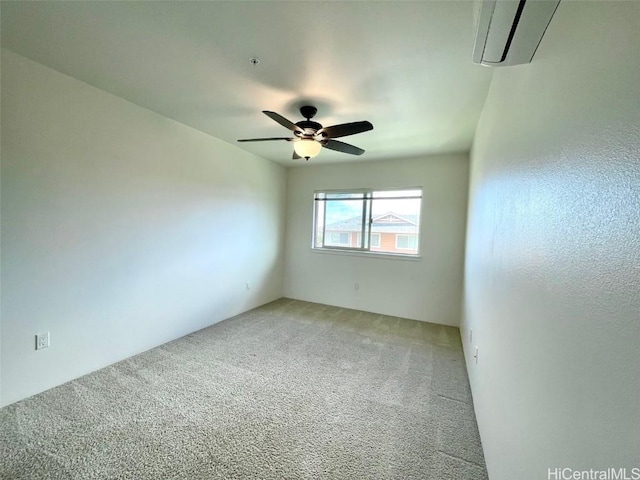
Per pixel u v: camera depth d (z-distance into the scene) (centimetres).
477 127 271
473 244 268
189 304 323
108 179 238
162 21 147
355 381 234
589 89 62
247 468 146
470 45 157
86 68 197
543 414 80
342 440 168
